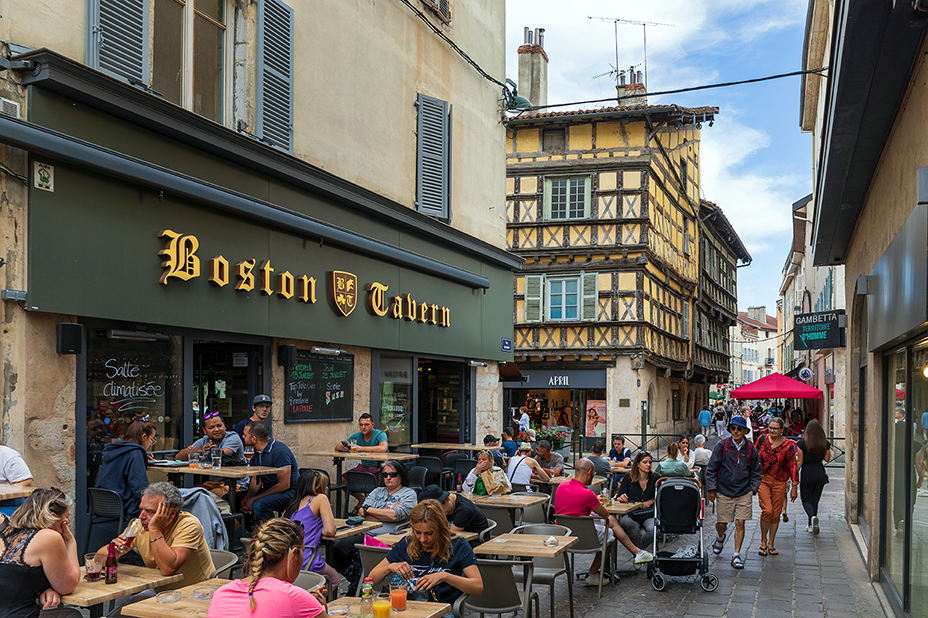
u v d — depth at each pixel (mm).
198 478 7883
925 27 5020
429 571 5008
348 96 10734
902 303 5191
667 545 10344
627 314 25922
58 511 4301
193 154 7977
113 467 6320
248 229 8766
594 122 26609
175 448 7918
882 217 7539
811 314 13266
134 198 7254
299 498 6316
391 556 5180
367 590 4148
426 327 12703
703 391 42156
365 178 11070
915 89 5422
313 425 10094
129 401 7410
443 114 13102
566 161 26719
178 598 4293
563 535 6789
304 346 9906
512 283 16141
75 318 6727
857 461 11547
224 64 8867
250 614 3377
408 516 7062
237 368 9461
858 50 5430
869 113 6527
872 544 8133
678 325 32219
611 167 26281
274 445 7969
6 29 6215
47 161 6391
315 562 6117
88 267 6738
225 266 8305
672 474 9047
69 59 6320
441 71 13406
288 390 9602
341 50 10625
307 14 9945
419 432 14773
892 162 6734
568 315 26625
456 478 12469
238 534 7918
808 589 7867
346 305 10484
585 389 27891
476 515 6672
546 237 26812
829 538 10914
